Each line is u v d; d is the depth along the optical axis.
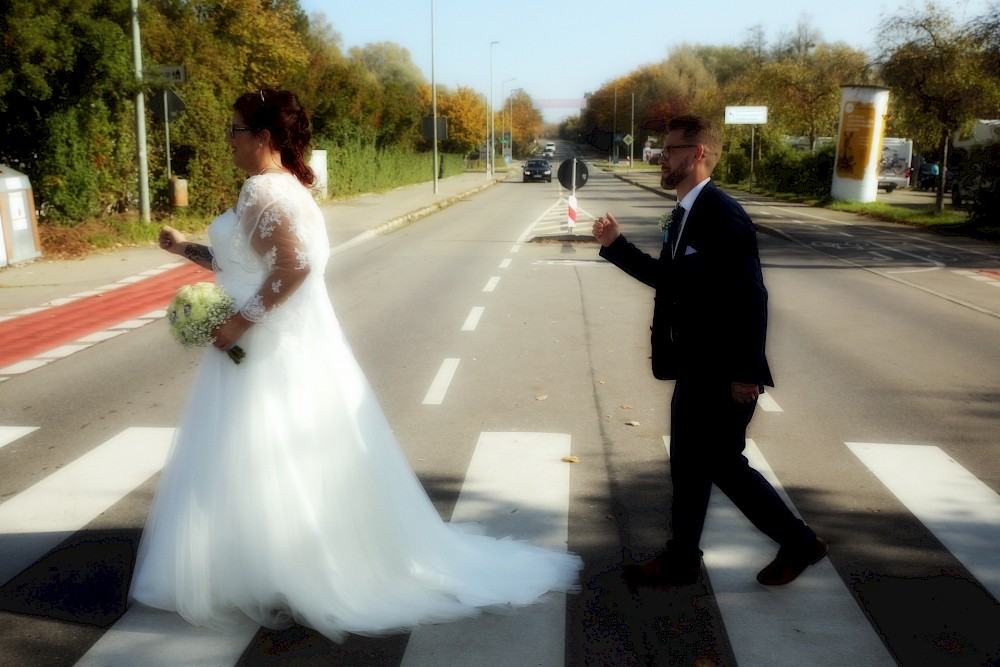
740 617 3.22
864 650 2.99
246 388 3.00
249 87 29.58
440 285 11.97
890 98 29.48
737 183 46.97
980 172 21.19
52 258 13.70
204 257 3.34
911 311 10.14
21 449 5.12
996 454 5.12
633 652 2.98
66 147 15.23
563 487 4.56
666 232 3.25
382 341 8.27
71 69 14.52
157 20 22.70
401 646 3.00
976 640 3.06
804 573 3.59
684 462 3.29
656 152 96.50
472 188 43.44
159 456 5.00
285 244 2.91
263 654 2.95
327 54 47.06
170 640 3.03
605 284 12.06
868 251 16.97
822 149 33.03
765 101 39.94
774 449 5.21
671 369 3.23
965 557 3.75
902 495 4.48
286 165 3.10
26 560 3.67
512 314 9.72
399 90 45.75
